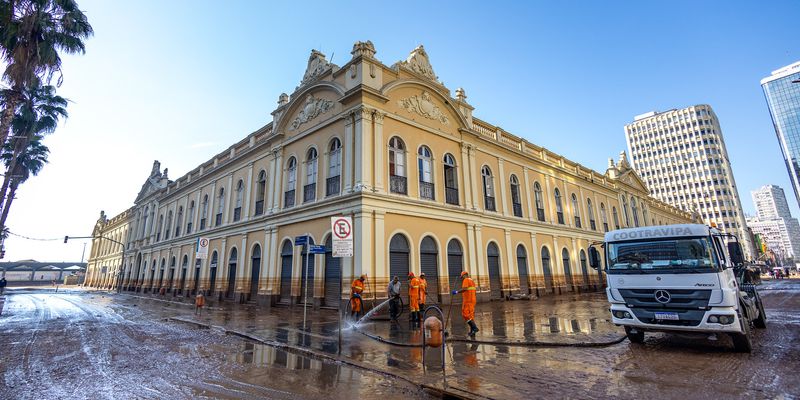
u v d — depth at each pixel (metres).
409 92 16.81
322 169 16.16
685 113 100.12
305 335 9.50
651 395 4.77
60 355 7.55
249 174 21.41
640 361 6.41
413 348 7.82
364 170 14.16
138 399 4.93
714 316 6.65
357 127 14.74
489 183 20.36
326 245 15.16
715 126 97.62
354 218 13.97
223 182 24.38
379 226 14.05
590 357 6.80
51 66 14.36
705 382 5.22
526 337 8.65
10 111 13.99
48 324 12.52
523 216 22.14
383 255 13.96
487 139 20.45
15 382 5.70
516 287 19.80
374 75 15.31
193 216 27.53
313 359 7.12
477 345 8.11
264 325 11.28
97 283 53.06
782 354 6.65
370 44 15.48
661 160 102.75
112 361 7.00
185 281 26.48
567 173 27.25
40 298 28.52
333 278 14.70
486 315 12.91
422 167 16.70
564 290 23.73
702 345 7.53
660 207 43.66
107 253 51.00
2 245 25.53
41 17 13.85
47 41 14.16
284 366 6.57
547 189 24.88
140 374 6.09
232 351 7.87
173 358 7.23
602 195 31.23
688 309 6.90
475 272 17.55
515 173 22.50
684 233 7.37
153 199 35.69
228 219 22.55
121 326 11.88
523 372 5.91
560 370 5.99
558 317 12.08
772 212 184.12
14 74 13.52
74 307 19.58
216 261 23.03
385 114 15.38
